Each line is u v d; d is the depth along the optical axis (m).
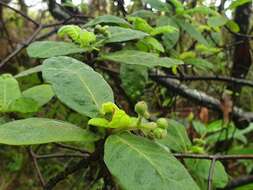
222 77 0.53
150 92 0.56
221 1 0.59
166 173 0.18
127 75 0.34
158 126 0.21
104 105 0.20
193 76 0.50
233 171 0.82
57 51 0.29
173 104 0.57
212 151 0.66
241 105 0.85
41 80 0.35
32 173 0.71
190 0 0.65
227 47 0.58
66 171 0.22
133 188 0.17
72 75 0.23
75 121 0.46
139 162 0.18
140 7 0.61
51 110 0.50
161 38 0.42
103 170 0.24
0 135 0.19
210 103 0.60
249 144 0.84
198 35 0.43
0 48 0.79
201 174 0.34
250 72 0.73
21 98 0.26
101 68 0.39
